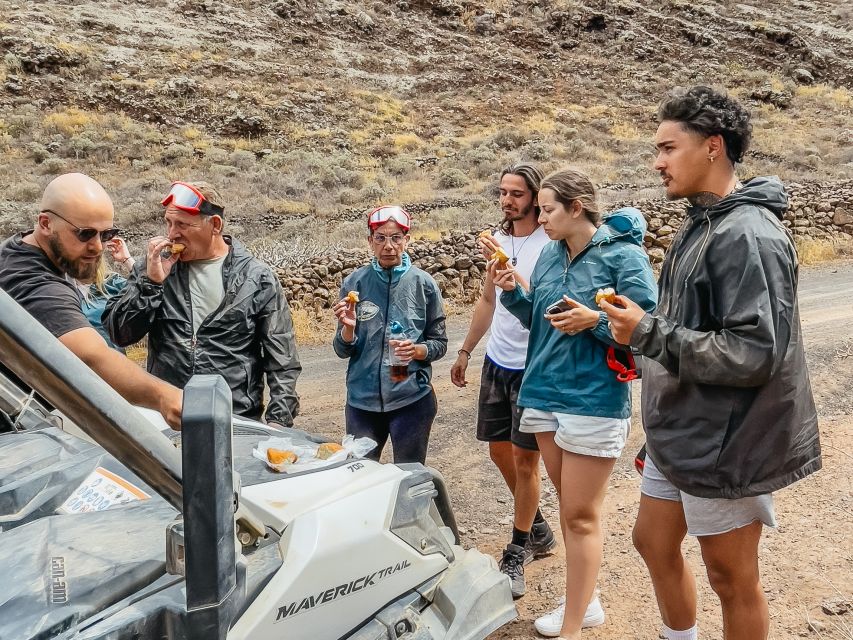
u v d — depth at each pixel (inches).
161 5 1915.6
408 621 85.9
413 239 657.0
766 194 91.5
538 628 130.8
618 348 116.8
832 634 123.8
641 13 2266.2
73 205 104.3
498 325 154.3
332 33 2015.3
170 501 54.4
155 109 1449.3
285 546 77.6
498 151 1400.1
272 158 1282.0
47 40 1567.4
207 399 50.4
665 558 109.1
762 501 95.4
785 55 2078.0
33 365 48.9
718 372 87.3
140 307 132.9
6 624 59.3
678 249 98.6
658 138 96.9
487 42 2158.0
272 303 142.8
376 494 87.5
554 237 123.1
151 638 62.2
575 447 120.5
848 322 394.0
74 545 70.0
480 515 187.6
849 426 224.7
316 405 305.6
